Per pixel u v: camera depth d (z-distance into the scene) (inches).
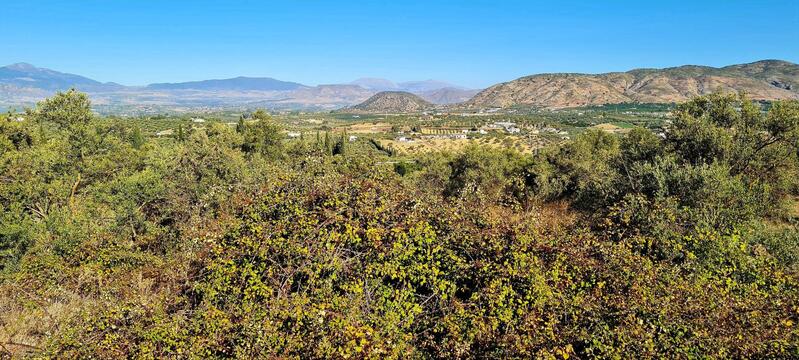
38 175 612.7
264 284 224.7
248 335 193.8
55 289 268.2
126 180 505.7
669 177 358.6
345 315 197.3
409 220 243.3
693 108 497.4
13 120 956.6
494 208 330.0
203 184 553.3
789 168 428.5
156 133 2672.2
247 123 1605.6
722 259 227.1
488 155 916.6
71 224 390.3
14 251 382.0
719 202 305.1
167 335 200.2
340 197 264.5
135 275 284.8
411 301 215.9
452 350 187.8
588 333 183.0
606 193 412.2
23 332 241.3
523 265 209.2
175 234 374.3
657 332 178.1
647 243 252.5
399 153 3221.0
